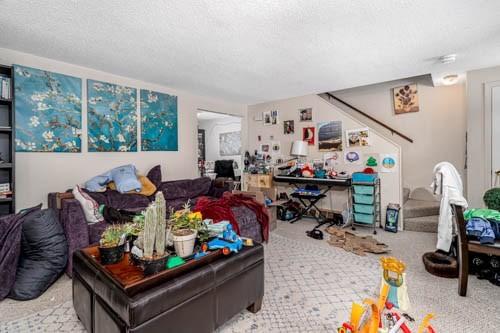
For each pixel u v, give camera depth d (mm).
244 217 3188
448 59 2842
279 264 2656
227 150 7641
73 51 2635
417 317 1747
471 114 3277
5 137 2621
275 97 4867
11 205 2486
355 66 3133
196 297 1435
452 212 2334
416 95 4328
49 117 2855
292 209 4586
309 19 2027
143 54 2719
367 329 1169
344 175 4227
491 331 1602
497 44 2523
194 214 1830
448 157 4090
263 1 1782
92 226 2510
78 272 1664
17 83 2629
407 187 4434
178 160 4262
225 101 5125
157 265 1387
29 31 2203
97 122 3258
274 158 5203
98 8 1854
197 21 2041
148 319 1226
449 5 1854
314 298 2018
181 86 4000
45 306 1939
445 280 2252
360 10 1908
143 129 3760
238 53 2697
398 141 4492
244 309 1792
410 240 3359
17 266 2084
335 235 3602
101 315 1391
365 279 2320
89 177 3193
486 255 2295
